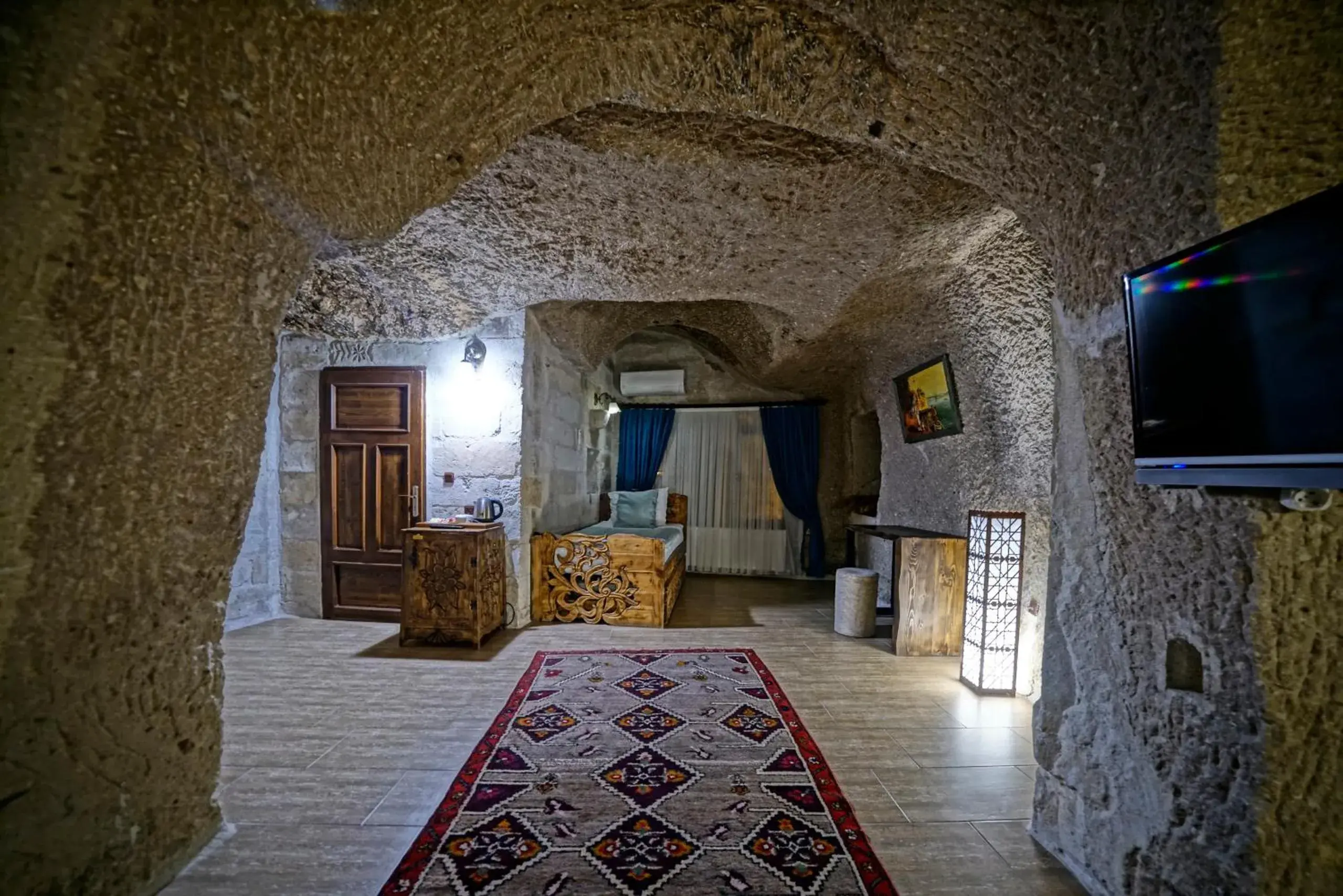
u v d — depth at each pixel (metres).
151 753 1.24
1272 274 0.94
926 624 3.25
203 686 1.36
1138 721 1.28
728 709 2.44
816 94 1.46
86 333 0.91
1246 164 1.06
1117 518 1.34
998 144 1.43
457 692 2.58
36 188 0.82
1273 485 0.96
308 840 1.52
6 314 0.83
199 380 1.12
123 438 1.01
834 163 2.08
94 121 0.84
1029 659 2.62
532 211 2.50
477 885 1.37
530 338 3.89
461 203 2.46
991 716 2.42
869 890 1.37
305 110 1.06
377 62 1.11
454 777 1.85
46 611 0.97
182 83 0.90
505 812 1.66
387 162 1.30
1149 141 1.18
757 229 2.59
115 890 1.18
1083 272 1.42
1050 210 1.47
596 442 5.86
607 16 1.25
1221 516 1.09
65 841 1.06
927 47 1.28
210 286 1.09
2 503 0.87
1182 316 1.11
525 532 3.82
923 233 2.58
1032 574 2.64
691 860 1.47
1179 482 1.13
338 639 3.41
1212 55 1.02
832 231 2.58
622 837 1.56
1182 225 1.15
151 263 0.98
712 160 2.08
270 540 3.91
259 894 1.32
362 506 3.85
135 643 1.15
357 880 1.38
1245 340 0.99
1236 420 1.01
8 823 0.96
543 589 3.87
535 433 4.03
